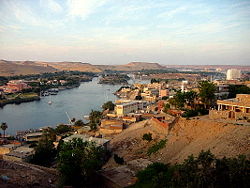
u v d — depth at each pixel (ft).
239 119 202.28
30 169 162.81
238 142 152.76
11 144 327.67
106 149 255.70
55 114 584.81
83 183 151.23
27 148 286.25
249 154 135.13
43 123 499.92
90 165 152.76
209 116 221.25
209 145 168.25
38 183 134.62
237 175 99.96
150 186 130.52
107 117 464.65
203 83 268.41
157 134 236.22
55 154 268.00
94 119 434.30
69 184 148.25
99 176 159.74
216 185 100.37
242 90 308.19
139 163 179.01
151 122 281.54
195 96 280.51
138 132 268.21
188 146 185.98
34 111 620.08
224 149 152.97
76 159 154.40
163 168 147.43
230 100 234.79
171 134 219.82
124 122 383.45
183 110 282.97
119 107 476.54
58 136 361.71
